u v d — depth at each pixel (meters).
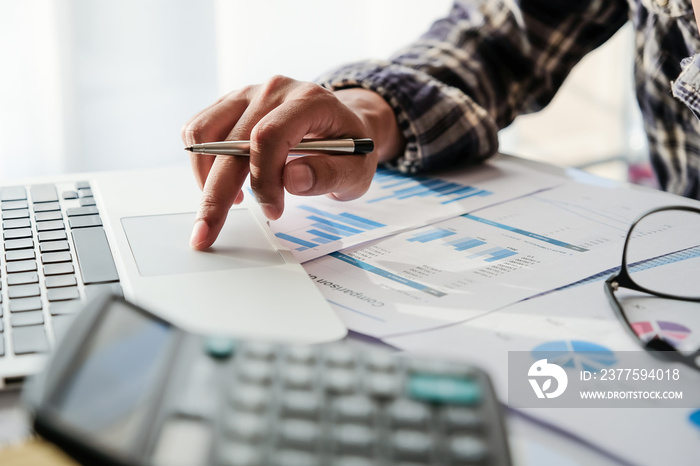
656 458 0.25
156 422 0.23
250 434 0.23
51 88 1.27
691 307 0.36
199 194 0.50
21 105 1.26
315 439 0.23
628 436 0.26
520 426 0.27
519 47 0.73
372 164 0.52
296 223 0.49
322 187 0.47
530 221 0.49
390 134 0.59
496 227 0.48
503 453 0.23
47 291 0.35
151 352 0.26
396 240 0.46
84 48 1.29
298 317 0.34
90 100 1.32
